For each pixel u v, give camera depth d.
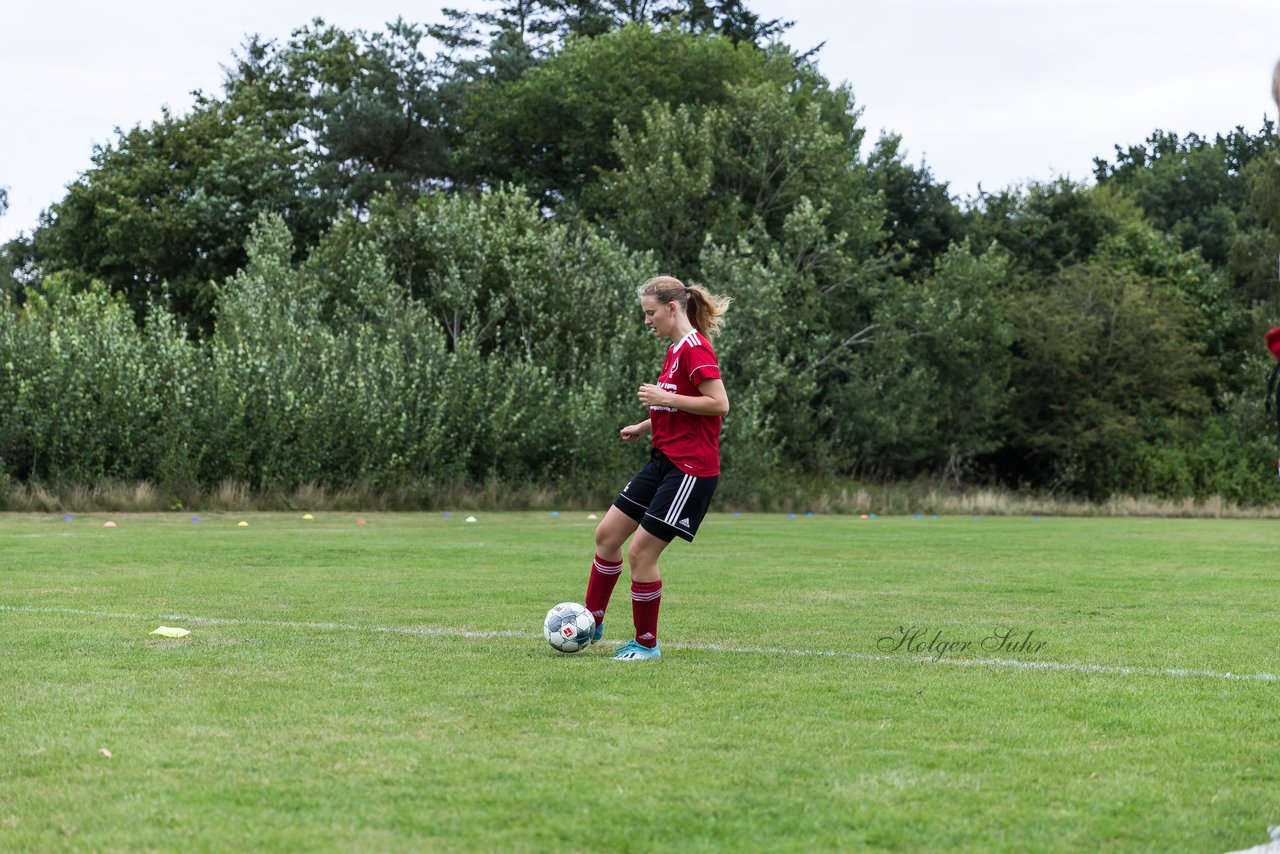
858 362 38.22
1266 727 4.95
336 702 5.18
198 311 41.34
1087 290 42.31
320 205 41.50
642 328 30.75
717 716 5.00
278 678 5.73
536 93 42.31
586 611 6.75
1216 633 7.89
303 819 3.52
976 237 48.41
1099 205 57.62
